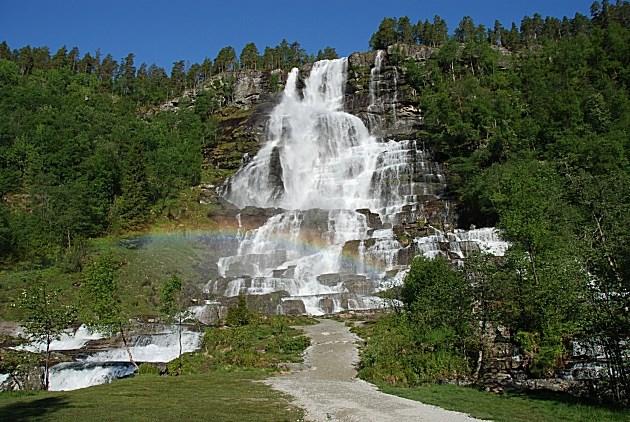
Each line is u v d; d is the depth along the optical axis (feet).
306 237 230.48
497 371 95.61
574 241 91.66
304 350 117.50
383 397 75.46
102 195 263.90
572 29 487.61
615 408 69.41
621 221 80.69
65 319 114.01
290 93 403.75
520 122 269.03
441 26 479.41
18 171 281.95
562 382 87.35
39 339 114.32
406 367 93.25
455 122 281.74
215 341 122.72
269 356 112.68
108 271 129.29
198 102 391.65
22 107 349.00
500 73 350.64
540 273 94.89
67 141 293.23
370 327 137.08
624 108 264.93
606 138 223.51
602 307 74.28
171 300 140.56
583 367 88.48
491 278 98.12
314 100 393.70
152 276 197.77
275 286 184.96
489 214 221.25
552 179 148.25
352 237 228.84
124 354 132.05
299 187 299.79
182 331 143.43
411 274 129.08
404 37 467.11
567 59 328.49
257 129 337.72
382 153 292.61
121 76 528.63
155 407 67.77
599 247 77.30
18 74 426.92
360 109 366.43
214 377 95.55
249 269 213.05
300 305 167.53
